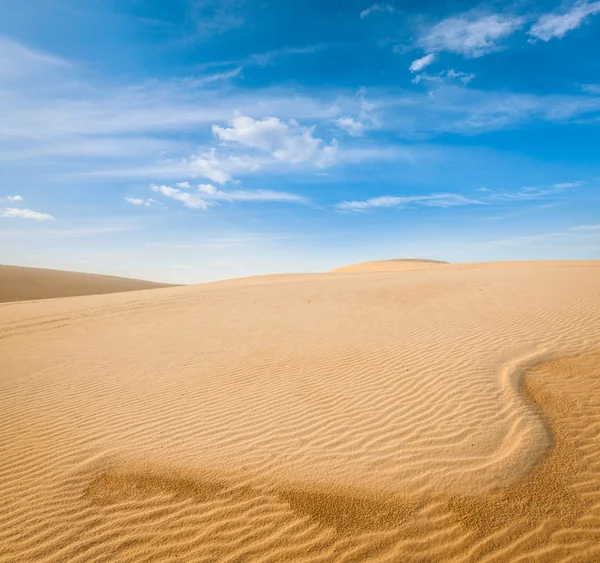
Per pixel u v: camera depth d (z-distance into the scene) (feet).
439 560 10.72
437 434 17.17
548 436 16.61
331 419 19.01
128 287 156.46
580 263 117.80
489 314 38.96
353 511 12.73
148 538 11.97
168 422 19.44
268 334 36.55
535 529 11.62
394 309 45.57
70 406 21.89
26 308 66.54
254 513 12.86
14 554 11.47
